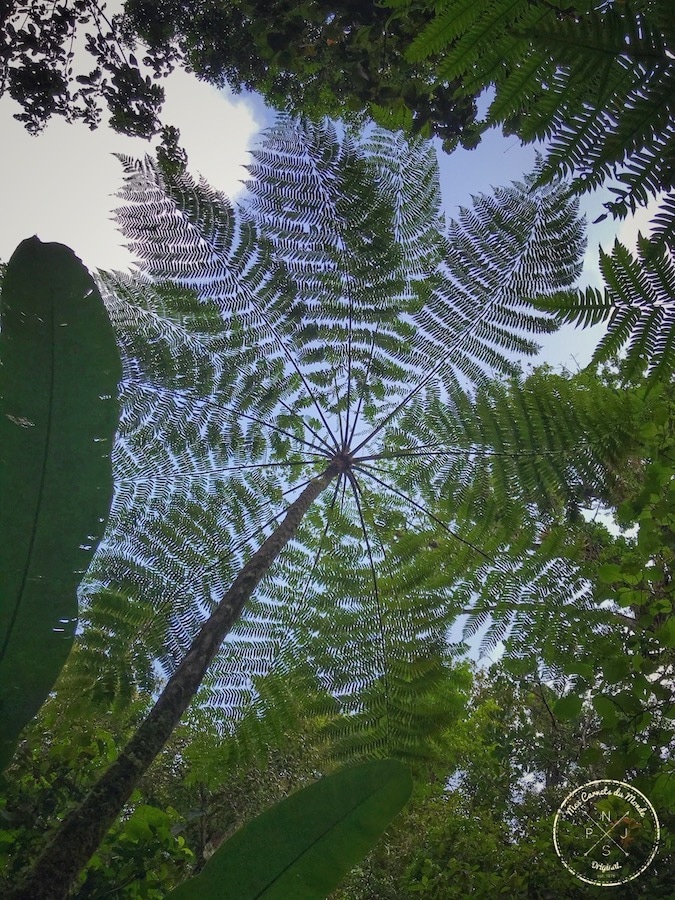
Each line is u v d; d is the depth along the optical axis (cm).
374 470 471
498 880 502
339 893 656
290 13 520
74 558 82
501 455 421
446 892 541
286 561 459
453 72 188
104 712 359
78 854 140
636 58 164
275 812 82
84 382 85
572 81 170
